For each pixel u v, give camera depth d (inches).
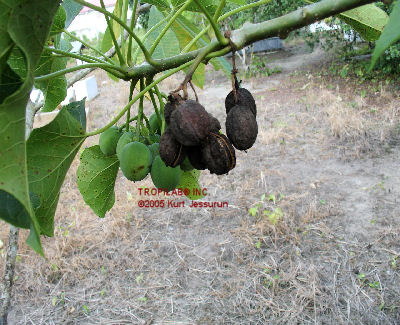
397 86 372.8
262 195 223.3
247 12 416.2
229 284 167.6
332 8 31.7
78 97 448.5
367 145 265.3
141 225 211.3
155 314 158.9
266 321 148.9
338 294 155.5
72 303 169.3
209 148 38.2
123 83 534.0
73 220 221.6
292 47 732.0
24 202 26.9
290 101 379.6
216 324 150.6
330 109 324.2
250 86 466.6
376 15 55.5
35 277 183.2
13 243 64.8
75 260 187.8
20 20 28.7
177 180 52.4
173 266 183.0
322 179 236.1
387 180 226.2
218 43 35.8
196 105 37.3
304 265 171.5
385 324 141.5
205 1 70.6
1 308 62.6
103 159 60.8
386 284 157.6
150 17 82.2
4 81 32.2
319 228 191.6
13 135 28.0
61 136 43.5
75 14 73.3
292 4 404.5
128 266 186.1
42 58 61.4
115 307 165.0
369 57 485.1
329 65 497.4
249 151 280.5
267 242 188.4
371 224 191.3
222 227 204.2
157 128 56.4
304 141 286.8
